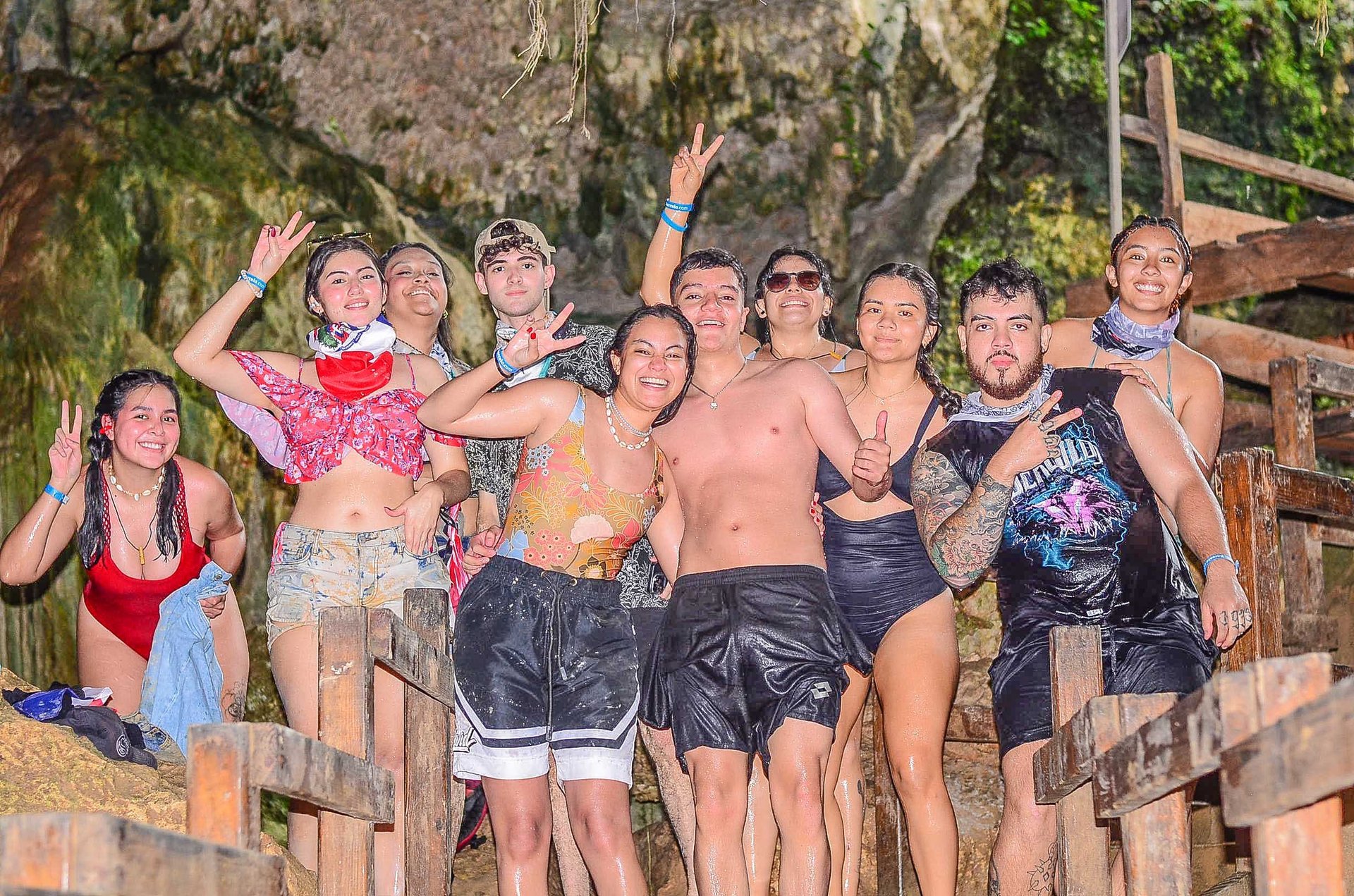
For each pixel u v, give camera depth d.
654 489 4.15
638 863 3.98
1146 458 4.04
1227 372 7.62
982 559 3.96
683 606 4.09
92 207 8.55
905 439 4.43
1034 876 3.89
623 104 9.65
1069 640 3.47
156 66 9.25
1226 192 10.27
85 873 1.99
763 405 4.20
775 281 4.78
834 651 4.02
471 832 5.34
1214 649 3.98
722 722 4.00
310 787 2.73
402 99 9.52
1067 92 10.26
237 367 4.39
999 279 4.13
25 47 9.05
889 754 4.22
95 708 4.10
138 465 4.90
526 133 9.67
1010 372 4.11
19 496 7.90
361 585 4.23
